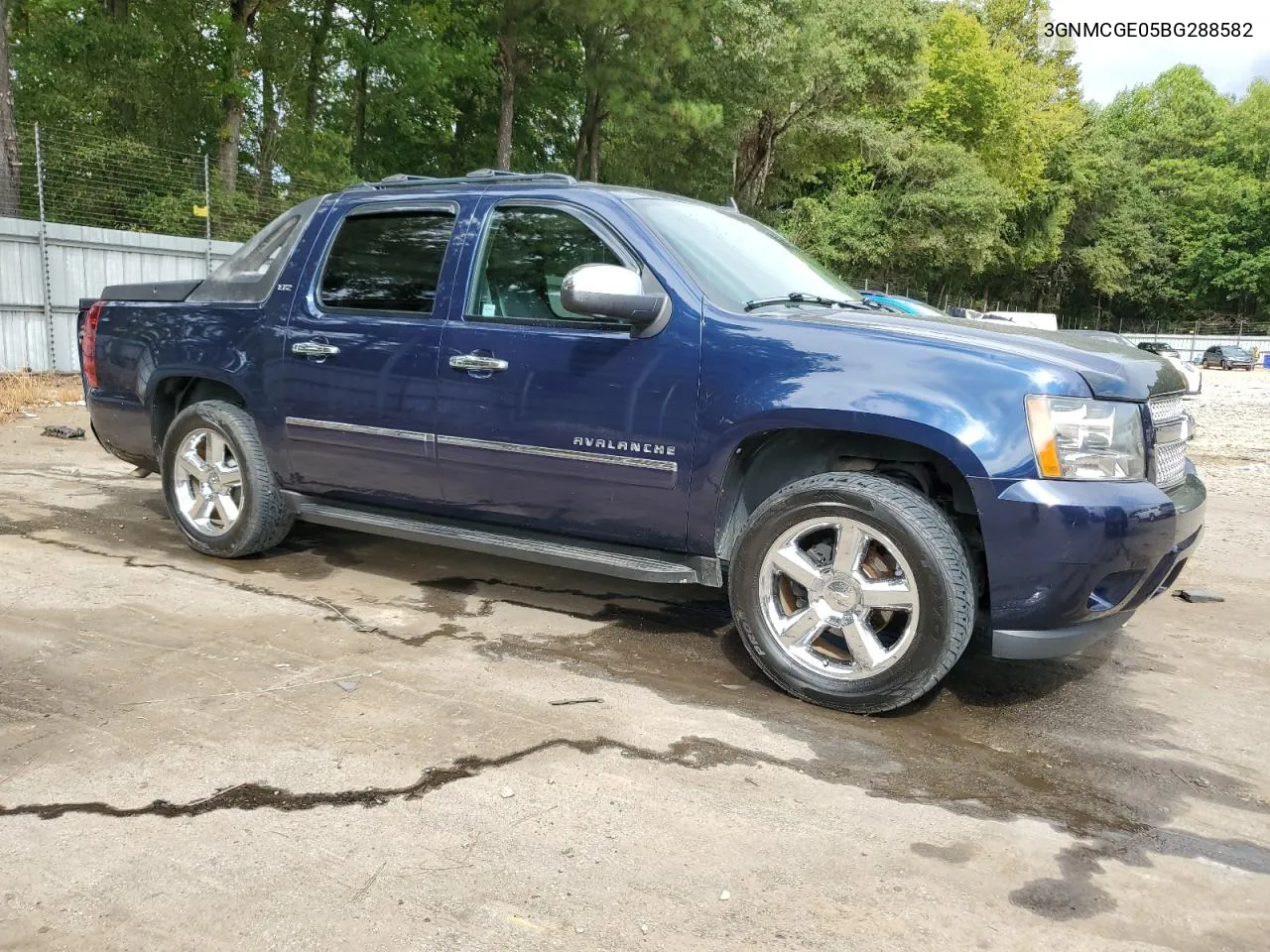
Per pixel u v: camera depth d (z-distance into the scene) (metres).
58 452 7.90
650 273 3.57
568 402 3.64
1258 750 3.17
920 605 3.07
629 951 1.96
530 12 25.09
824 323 3.33
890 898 2.19
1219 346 48.88
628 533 3.67
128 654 3.50
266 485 4.57
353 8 26.45
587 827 2.43
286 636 3.76
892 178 42.06
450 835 2.37
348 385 4.19
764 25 25.86
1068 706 3.47
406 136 30.94
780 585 3.41
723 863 2.30
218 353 4.62
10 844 2.26
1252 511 7.71
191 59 23.16
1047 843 2.48
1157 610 4.82
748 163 34.41
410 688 3.29
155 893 2.09
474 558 5.07
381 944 1.96
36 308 14.24
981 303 58.41
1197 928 2.14
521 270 3.86
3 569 4.45
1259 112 72.00
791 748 2.97
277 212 18.48
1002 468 2.95
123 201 16.42
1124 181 59.84
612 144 30.97
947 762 2.95
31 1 21.89
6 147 14.85
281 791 2.55
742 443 3.38
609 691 3.36
